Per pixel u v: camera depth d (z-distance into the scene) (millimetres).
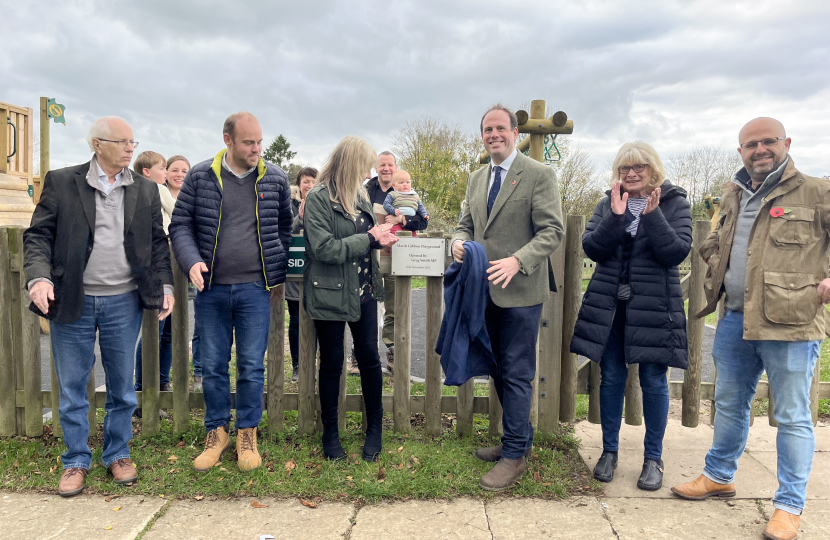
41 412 3707
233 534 2594
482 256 3027
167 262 3160
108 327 2998
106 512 2785
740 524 2717
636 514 2811
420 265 3646
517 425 3096
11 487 3025
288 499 2932
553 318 3721
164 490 2986
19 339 3684
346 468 3238
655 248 2900
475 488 3025
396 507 2859
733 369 2850
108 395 3100
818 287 2506
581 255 3723
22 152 9719
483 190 3264
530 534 2617
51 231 2869
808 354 2594
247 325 3258
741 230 2789
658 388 3086
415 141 33156
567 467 3357
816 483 3119
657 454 3152
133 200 3000
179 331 3650
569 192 29156
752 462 3426
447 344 3086
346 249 3055
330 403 3348
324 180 3211
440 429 3811
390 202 5938
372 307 3340
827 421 4188
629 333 3014
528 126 4125
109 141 2857
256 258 3236
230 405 3527
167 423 3906
